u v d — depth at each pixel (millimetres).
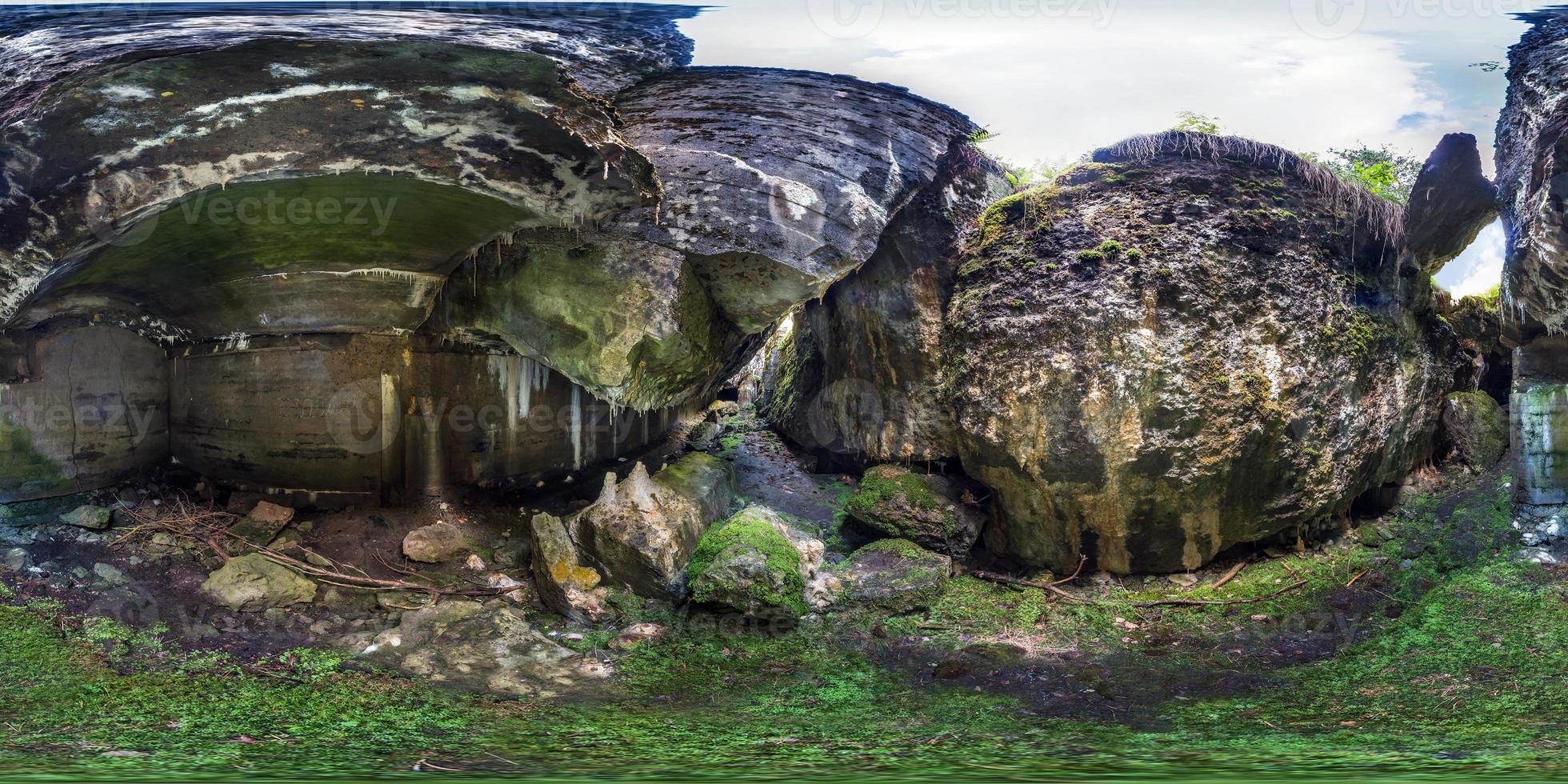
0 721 5324
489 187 6715
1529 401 8297
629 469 10164
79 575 7156
